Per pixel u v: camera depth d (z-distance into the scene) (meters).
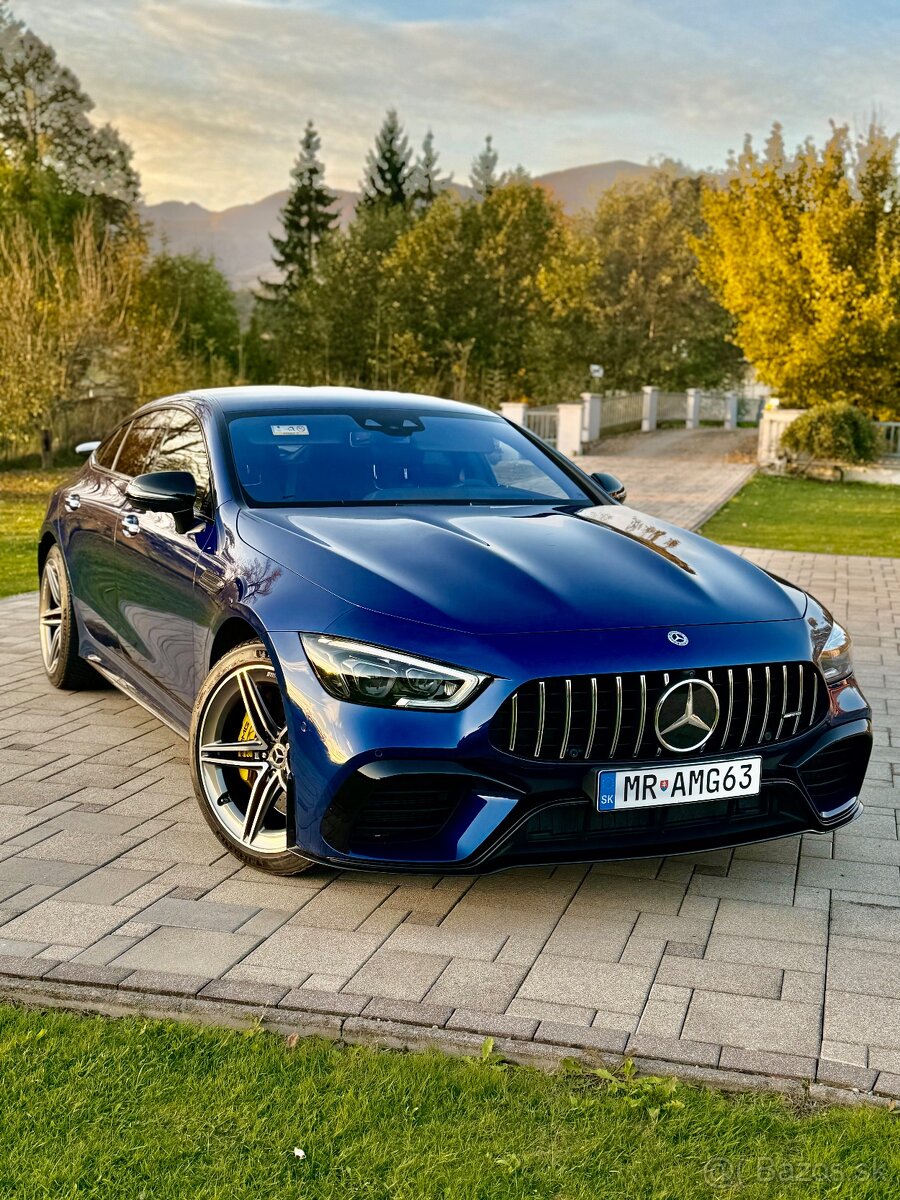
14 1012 2.79
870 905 3.54
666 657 3.24
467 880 3.65
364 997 2.87
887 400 25.12
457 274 50.34
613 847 3.26
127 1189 2.16
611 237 51.72
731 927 3.36
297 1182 2.19
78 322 21.02
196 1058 2.60
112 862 3.74
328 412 4.77
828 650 3.60
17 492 17.66
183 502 4.11
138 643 4.69
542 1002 2.89
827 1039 2.74
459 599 3.32
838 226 25.27
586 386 48.09
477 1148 2.30
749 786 3.34
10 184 51.06
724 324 50.53
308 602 3.39
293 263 71.56
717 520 15.05
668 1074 2.58
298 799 3.29
